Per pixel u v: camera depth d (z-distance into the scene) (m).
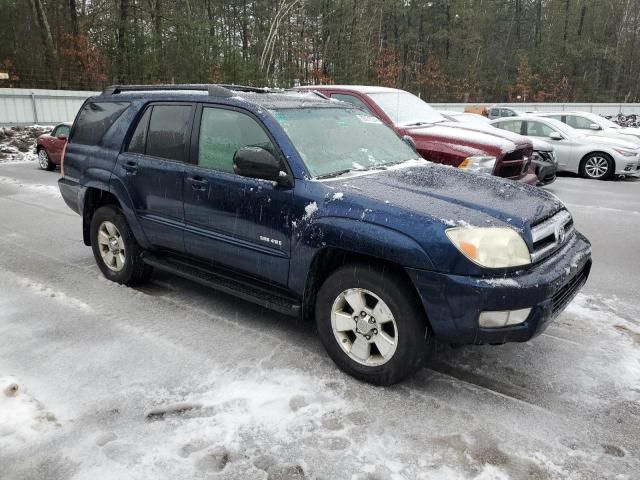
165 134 4.66
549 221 3.54
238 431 3.05
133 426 3.08
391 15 53.25
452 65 50.28
